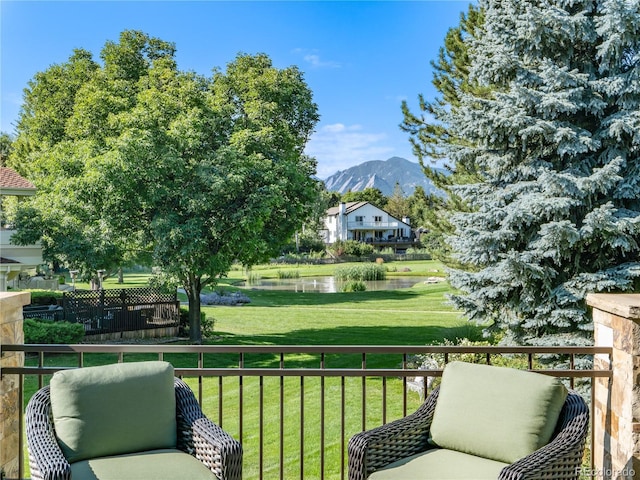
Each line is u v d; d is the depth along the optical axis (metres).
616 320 2.64
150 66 14.41
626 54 6.24
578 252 6.19
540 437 2.28
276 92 12.77
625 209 6.16
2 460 2.78
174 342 12.48
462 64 8.90
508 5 6.47
